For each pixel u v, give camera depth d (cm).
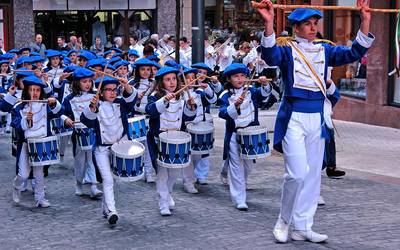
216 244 844
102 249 839
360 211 993
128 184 1222
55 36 3328
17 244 870
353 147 1548
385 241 843
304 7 794
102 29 3303
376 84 1861
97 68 1306
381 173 1277
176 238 877
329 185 1167
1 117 1638
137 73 1236
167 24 3266
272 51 791
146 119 1189
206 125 1138
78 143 1115
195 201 1084
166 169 989
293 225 852
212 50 2223
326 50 830
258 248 822
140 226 940
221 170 1292
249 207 1035
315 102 824
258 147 1001
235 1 3073
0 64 1675
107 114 949
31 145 1038
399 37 1204
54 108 1061
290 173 818
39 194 1070
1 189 1205
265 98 1039
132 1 3262
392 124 1822
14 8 3222
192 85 1061
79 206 1075
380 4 1828
